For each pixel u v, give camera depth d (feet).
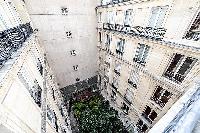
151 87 51.16
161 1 38.09
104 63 83.20
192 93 17.97
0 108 15.89
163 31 40.42
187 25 33.99
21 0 51.49
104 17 70.74
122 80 68.08
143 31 47.83
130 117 71.36
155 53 45.50
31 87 29.60
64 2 66.39
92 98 92.38
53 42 73.46
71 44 78.38
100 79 96.58
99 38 82.58
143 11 45.73
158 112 51.67
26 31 39.24
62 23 70.69
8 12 33.19
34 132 22.93
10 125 17.15
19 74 25.13
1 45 22.40
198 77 34.78
